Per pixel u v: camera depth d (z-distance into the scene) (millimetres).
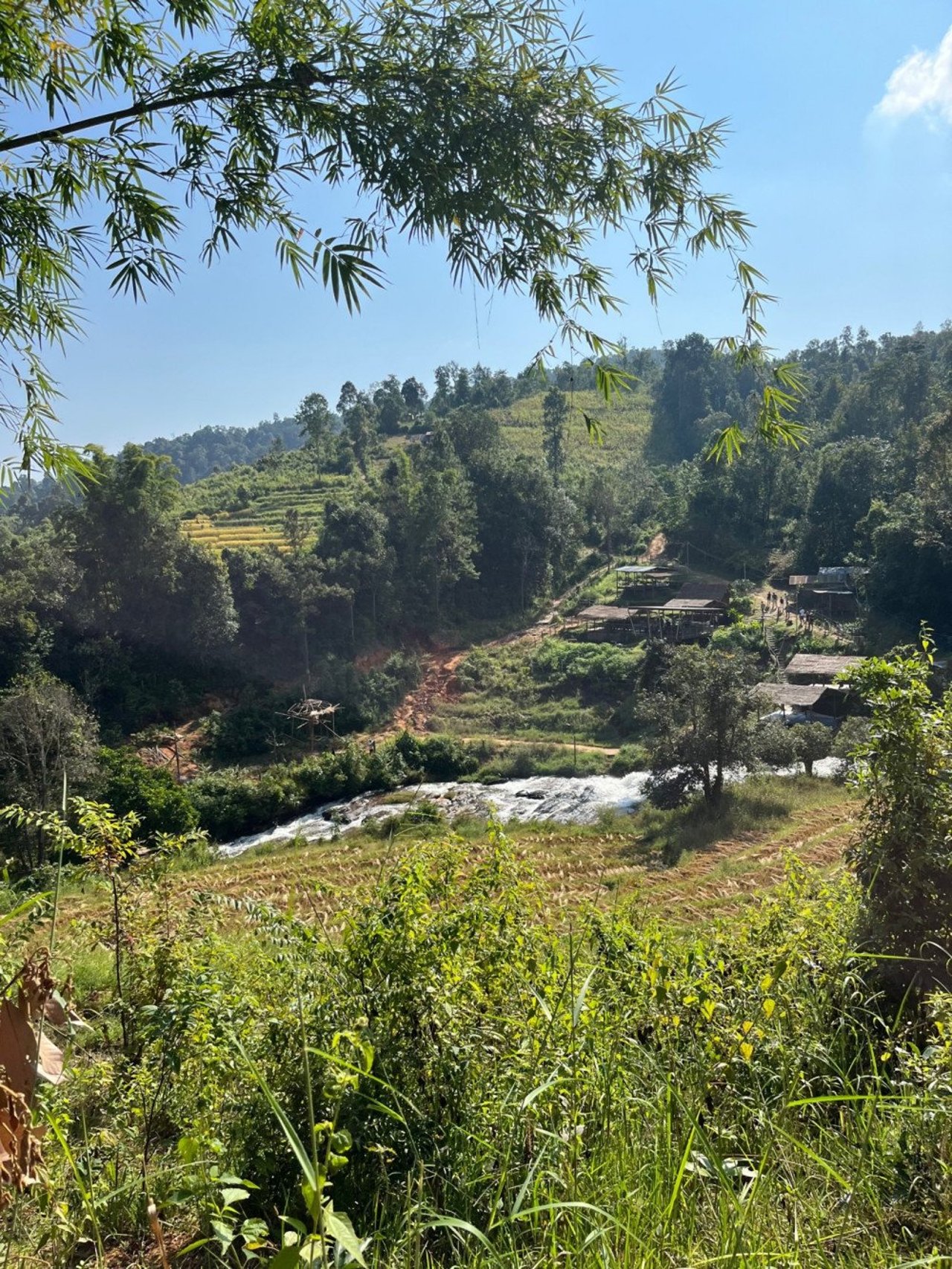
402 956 3213
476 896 3725
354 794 35844
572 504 66125
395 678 48531
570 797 33125
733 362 3939
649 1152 2648
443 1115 2840
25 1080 3135
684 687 26047
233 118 3250
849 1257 2365
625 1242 2135
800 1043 3551
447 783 37031
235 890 20719
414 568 55719
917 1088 3215
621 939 4148
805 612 52594
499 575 62062
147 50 3281
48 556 40125
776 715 37219
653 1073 3215
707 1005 3365
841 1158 2867
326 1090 2607
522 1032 3131
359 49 3111
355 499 63469
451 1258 2467
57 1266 2643
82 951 5414
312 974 3365
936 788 4660
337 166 3273
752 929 4652
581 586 63594
